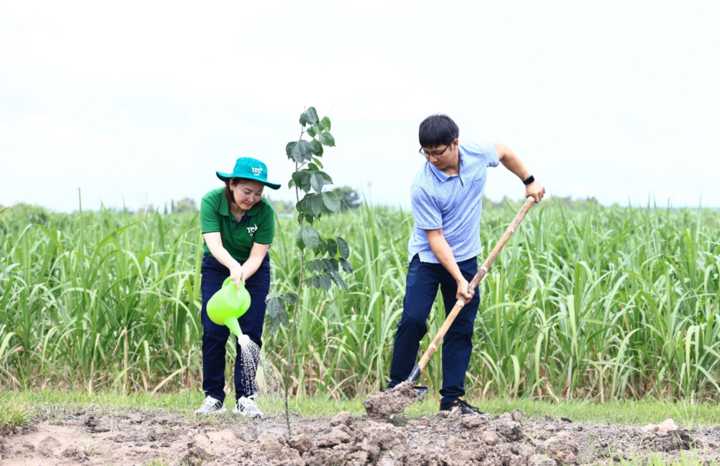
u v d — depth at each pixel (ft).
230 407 15.89
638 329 20.89
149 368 20.20
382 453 11.10
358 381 21.12
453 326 14.51
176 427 13.05
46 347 20.59
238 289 12.80
